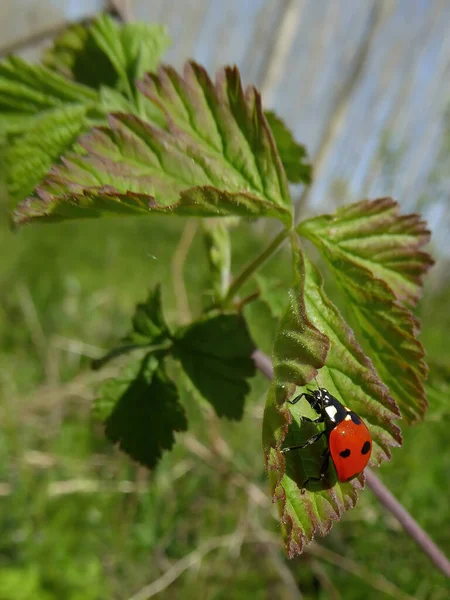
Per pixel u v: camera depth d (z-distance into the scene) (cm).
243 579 20
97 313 31
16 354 27
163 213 7
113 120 7
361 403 7
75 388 24
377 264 8
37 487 20
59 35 9
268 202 7
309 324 6
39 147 8
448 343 37
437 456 23
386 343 7
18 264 34
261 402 17
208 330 8
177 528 20
